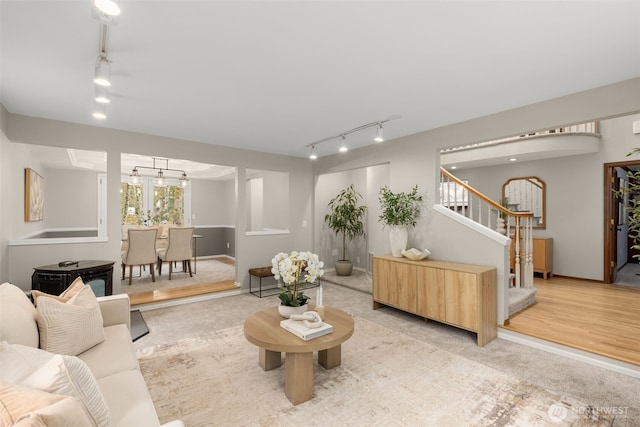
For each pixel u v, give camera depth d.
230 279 5.59
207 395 2.21
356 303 4.45
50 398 0.96
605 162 5.26
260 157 5.23
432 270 3.44
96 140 3.79
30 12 1.67
